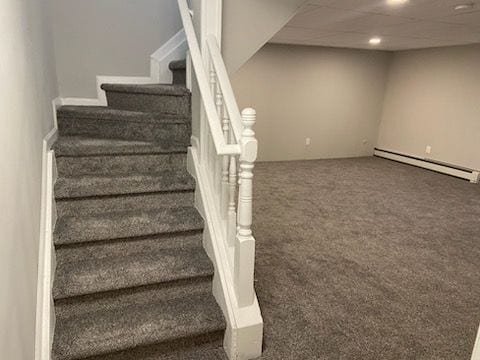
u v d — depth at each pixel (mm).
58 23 2729
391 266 2707
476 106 5395
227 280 1795
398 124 6750
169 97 2436
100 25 2836
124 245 1959
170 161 2385
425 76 6129
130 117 2422
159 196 2189
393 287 2420
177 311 1790
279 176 5395
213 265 1917
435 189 4926
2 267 991
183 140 2432
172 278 1826
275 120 6305
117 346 1570
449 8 3061
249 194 1590
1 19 1188
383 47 6098
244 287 1701
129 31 2926
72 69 2846
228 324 1709
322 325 2002
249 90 5980
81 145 2203
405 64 6484
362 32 4410
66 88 2867
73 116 2506
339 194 4547
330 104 6609
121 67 2977
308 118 6527
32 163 1542
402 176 5621
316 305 2184
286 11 2277
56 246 1817
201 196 2121
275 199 4262
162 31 3018
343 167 6152
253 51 2293
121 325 1678
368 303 2227
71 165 2188
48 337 1468
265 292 2303
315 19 3619
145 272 1833
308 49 6152
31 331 1314
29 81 1624
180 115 2422
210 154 2111
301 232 3291
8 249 1065
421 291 2385
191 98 2361
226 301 1736
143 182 2182
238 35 2223
